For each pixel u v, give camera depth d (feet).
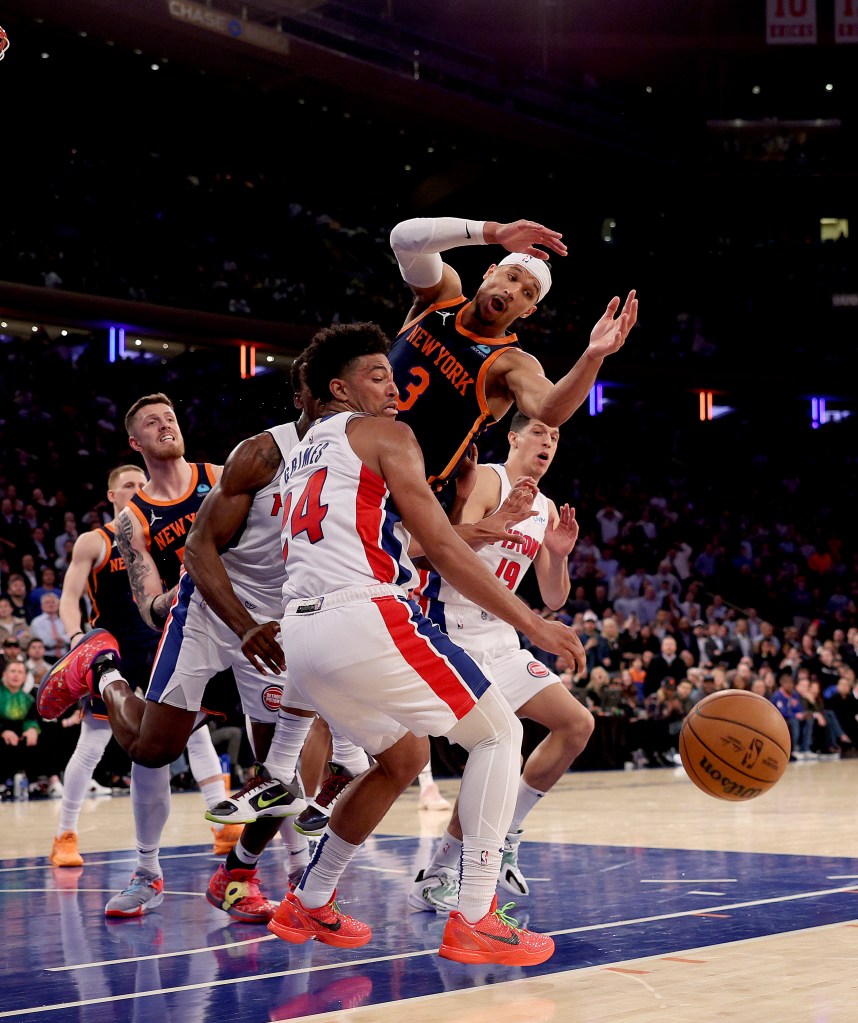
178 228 60.75
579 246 72.95
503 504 10.92
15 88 57.26
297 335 56.75
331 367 9.95
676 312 72.74
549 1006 8.13
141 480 16.83
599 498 62.18
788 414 74.95
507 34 64.18
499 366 11.43
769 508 68.03
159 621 13.47
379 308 64.03
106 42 51.34
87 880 15.58
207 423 52.70
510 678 13.62
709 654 46.01
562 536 14.15
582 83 70.54
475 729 9.61
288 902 10.28
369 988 8.92
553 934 10.96
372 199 70.95
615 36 66.08
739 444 71.31
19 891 14.61
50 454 47.60
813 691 43.60
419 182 69.46
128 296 52.70
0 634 32.32
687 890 13.44
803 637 48.70
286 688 11.58
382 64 57.67
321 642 9.03
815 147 69.67
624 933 10.89
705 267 74.33
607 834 19.89
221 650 12.12
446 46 60.80
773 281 74.13
